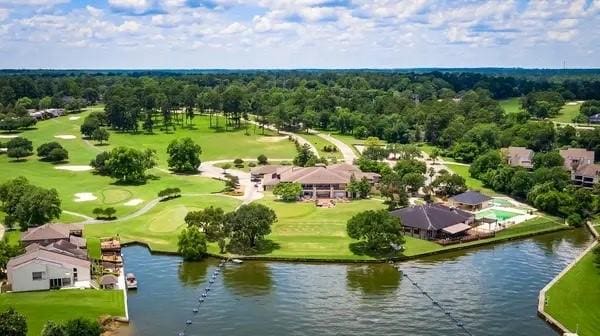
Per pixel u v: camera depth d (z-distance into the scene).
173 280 115.38
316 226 149.88
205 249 128.62
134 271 120.00
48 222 141.62
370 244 129.38
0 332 76.62
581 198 161.25
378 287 112.06
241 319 97.25
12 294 102.06
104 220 154.25
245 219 130.62
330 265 124.81
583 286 108.50
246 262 126.19
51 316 92.19
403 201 171.25
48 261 105.19
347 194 183.38
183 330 92.88
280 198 181.25
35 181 196.62
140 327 93.69
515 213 165.62
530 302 104.88
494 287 112.12
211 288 111.31
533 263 126.69
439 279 116.56
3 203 156.75
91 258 123.12
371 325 95.19
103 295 103.19
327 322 96.25
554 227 153.62
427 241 139.38
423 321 96.88
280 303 104.19
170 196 180.38
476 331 93.12
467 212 154.88
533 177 185.88
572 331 91.06
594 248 126.25
